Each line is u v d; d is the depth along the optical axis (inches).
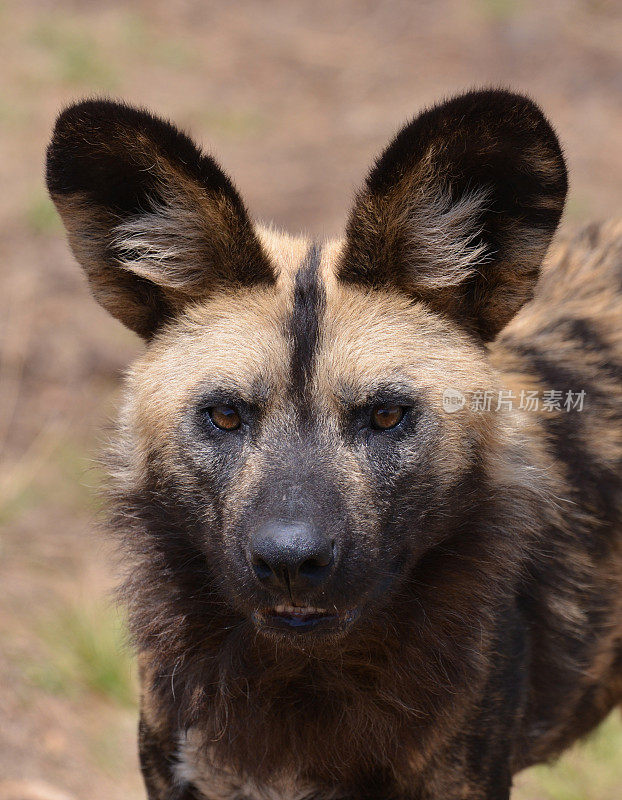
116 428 374.0
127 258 355.3
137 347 805.9
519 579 363.3
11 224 917.2
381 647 347.9
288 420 326.6
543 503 363.9
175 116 1087.0
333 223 933.2
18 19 1237.7
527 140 326.6
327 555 300.5
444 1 1349.7
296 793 362.9
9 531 662.5
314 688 350.9
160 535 351.9
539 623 378.3
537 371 398.3
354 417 328.5
